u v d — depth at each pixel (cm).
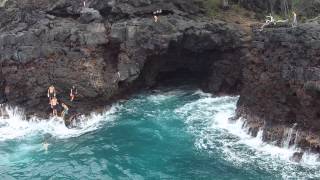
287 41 3369
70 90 3950
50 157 3384
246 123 3684
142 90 4681
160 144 3544
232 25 4547
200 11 4734
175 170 3177
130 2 4438
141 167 3231
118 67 4188
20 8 4525
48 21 4250
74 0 4450
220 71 4547
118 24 4241
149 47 4238
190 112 4122
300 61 3238
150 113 4112
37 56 4019
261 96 3584
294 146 3269
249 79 3756
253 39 3881
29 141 3641
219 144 3506
